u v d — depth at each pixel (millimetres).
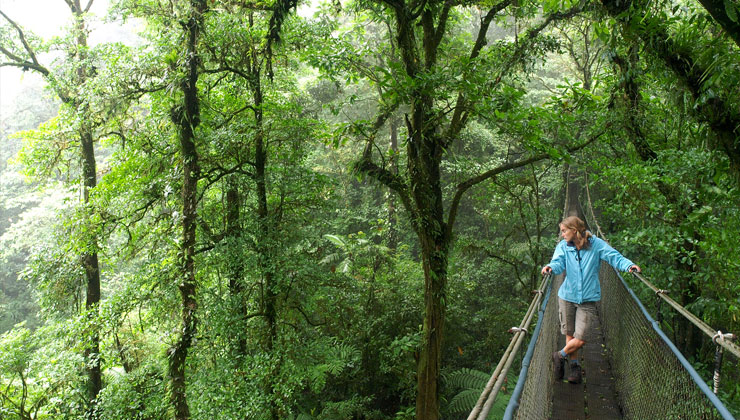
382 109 6957
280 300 7316
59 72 8883
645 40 3439
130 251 7789
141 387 7227
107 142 9016
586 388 3732
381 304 9375
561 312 3918
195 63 6488
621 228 8828
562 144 6418
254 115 7836
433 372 6176
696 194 4844
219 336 6562
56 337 7316
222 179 7363
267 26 8016
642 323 3049
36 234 16672
